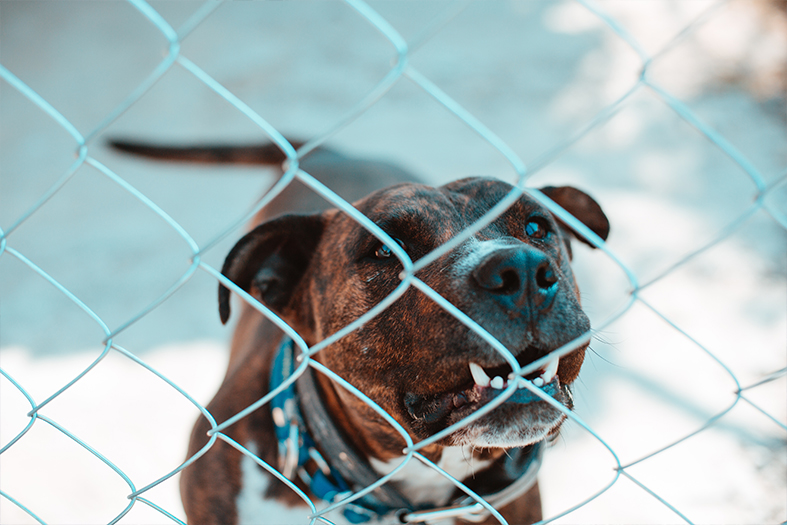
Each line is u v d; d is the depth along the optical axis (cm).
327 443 231
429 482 240
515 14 794
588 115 598
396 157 555
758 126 564
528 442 176
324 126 608
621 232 457
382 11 817
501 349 113
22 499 305
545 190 255
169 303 429
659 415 333
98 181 561
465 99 637
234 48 761
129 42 802
